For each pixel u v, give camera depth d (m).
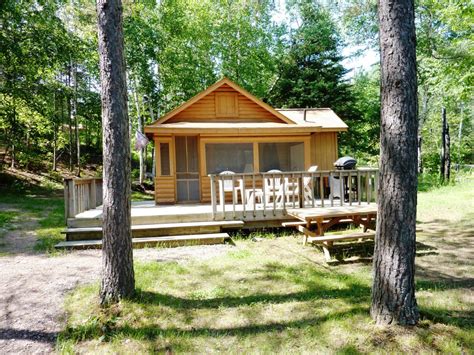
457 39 12.45
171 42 20.17
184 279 4.96
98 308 3.83
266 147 11.41
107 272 3.97
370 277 5.07
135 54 18.05
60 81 20.06
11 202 13.23
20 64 14.32
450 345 2.99
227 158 11.23
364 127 26.53
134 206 10.50
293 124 11.73
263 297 4.30
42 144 20.66
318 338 3.27
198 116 11.75
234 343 3.28
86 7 16.89
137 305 3.89
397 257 3.30
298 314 3.80
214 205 7.86
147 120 22.86
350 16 13.31
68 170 21.20
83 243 6.75
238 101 11.99
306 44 22.41
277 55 24.06
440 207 10.60
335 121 13.25
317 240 5.83
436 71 13.91
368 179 8.66
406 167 3.29
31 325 3.61
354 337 3.21
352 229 8.27
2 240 7.38
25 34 13.94
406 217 3.30
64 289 4.45
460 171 24.09
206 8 21.80
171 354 3.13
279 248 6.75
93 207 9.85
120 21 4.02
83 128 25.20
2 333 3.47
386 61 3.35
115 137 3.93
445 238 7.22
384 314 3.34
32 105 15.74
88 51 16.67
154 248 6.76
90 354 3.15
